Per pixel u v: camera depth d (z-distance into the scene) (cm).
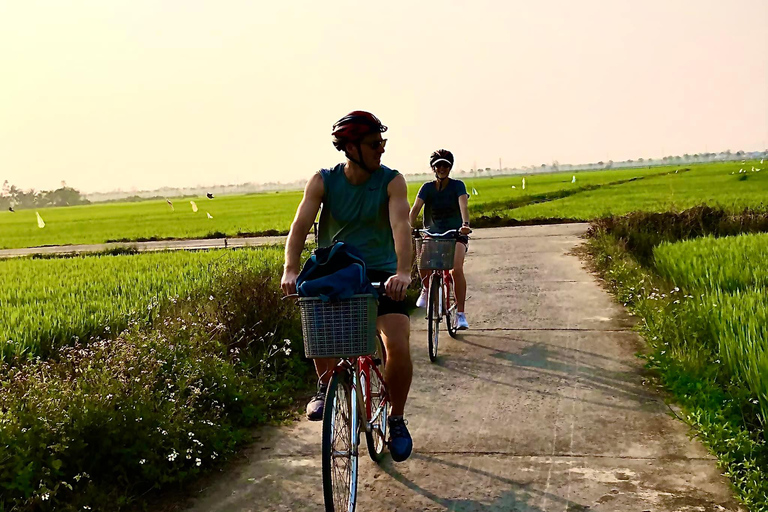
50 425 423
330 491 337
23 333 755
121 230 3662
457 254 753
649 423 504
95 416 435
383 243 401
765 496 378
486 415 536
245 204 7162
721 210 1667
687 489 402
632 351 687
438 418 535
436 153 739
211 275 1059
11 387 475
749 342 540
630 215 1680
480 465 446
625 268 1108
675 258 1091
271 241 2398
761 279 866
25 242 3162
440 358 702
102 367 509
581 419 518
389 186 390
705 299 743
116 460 438
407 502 400
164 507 412
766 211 1719
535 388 594
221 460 471
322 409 396
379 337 438
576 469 434
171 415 471
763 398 462
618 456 450
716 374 553
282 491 427
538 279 1134
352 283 331
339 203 393
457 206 752
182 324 658
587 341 733
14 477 387
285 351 660
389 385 410
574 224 2295
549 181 8312
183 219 4600
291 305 760
